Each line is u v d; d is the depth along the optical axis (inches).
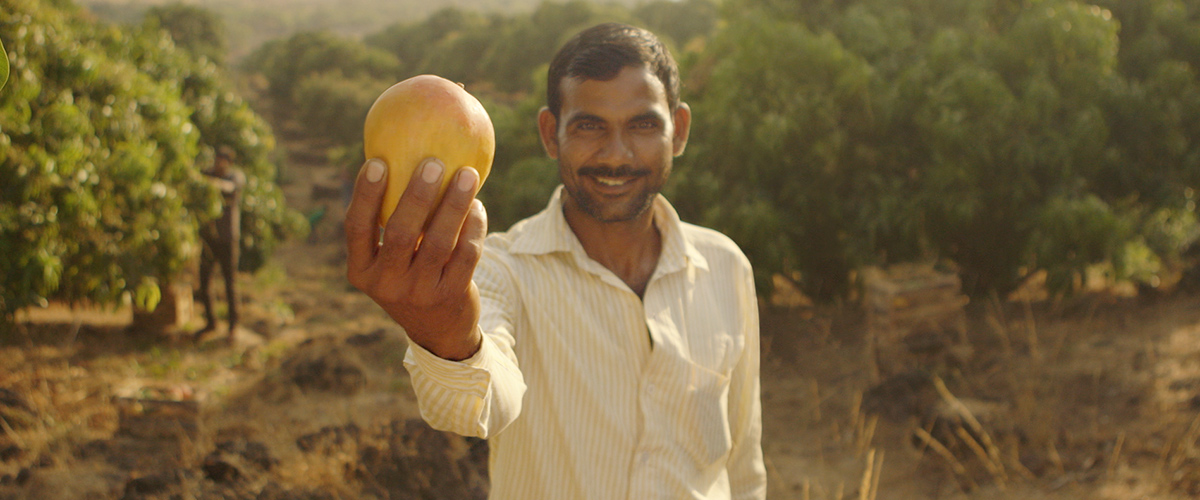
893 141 271.4
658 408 50.6
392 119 29.2
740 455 59.6
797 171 269.3
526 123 319.9
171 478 145.3
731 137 260.8
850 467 166.7
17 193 182.4
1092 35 266.7
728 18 328.2
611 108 48.6
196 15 2119.8
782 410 202.1
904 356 208.8
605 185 49.6
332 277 511.5
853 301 293.9
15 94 183.0
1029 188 258.8
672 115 52.7
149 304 219.9
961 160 252.8
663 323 51.8
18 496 146.6
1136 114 275.1
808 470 166.7
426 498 144.6
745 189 264.7
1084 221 251.0
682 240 54.6
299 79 1893.5
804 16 310.8
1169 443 155.9
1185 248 330.6
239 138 378.9
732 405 59.0
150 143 228.1
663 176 50.9
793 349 251.0
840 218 266.8
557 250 51.5
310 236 700.7
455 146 29.3
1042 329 246.4
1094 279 321.4
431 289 28.3
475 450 157.9
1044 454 159.8
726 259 58.2
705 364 53.3
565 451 49.8
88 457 165.0
